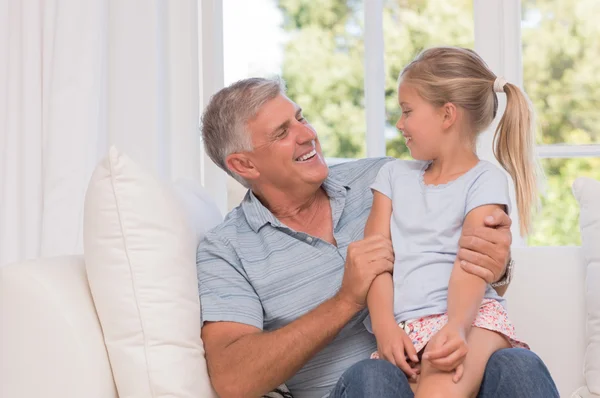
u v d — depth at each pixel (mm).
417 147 1801
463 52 1827
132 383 1663
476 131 1814
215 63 3062
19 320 1656
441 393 1517
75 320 1660
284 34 3123
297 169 2025
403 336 1639
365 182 2121
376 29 3023
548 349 2270
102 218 1716
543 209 2961
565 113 2893
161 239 1745
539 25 2896
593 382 2137
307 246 1989
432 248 1736
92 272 1717
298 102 3123
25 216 2883
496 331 1653
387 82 3059
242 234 2037
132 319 1682
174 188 2098
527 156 1823
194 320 1770
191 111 2955
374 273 1737
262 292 1942
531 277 2318
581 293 2289
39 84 2896
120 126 2924
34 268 1703
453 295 1643
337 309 1756
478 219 1708
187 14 2955
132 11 2918
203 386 1730
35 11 2895
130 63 2918
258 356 1729
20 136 2908
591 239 2252
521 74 2902
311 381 1924
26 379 1648
